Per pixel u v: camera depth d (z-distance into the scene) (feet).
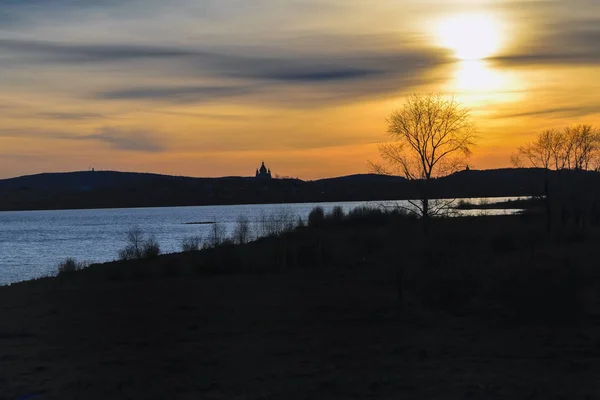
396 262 143.23
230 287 152.97
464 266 145.59
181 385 65.46
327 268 180.75
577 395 58.03
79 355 81.92
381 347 85.35
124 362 77.41
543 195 274.36
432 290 125.80
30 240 434.71
